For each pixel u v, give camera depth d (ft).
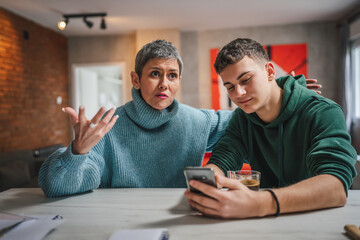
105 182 3.97
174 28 16.63
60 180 2.98
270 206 2.38
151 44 3.57
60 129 17.16
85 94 19.38
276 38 16.69
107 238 2.07
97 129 2.73
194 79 17.46
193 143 4.21
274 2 13.10
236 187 2.46
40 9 13.12
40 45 15.15
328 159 2.78
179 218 2.44
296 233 2.08
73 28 16.35
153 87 3.50
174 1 12.57
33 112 14.42
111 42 17.80
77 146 2.82
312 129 3.27
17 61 13.23
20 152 11.29
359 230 1.97
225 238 2.03
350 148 2.84
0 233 2.10
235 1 12.80
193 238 2.04
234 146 3.95
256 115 3.78
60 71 17.21
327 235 2.04
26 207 2.81
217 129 4.53
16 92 13.10
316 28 16.34
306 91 3.56
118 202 2.90
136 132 3.88
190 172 2.38
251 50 3.10
